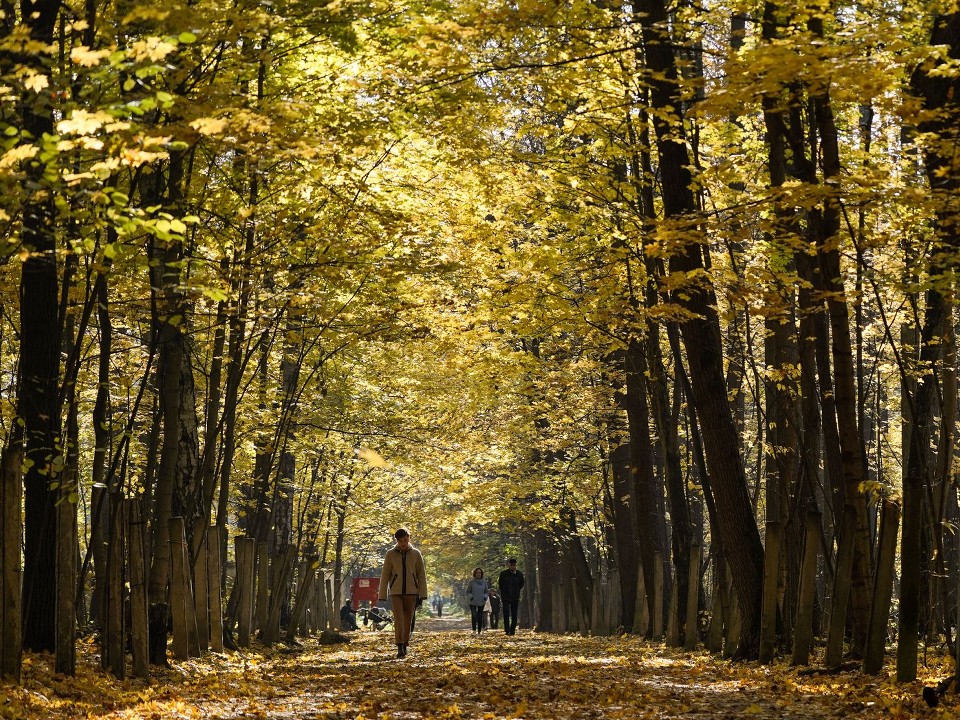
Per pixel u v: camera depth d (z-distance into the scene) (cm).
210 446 1680
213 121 800
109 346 1216
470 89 1355
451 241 1775
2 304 1169
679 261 1429
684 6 1452
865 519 1225
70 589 1016
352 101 1377
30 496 1170
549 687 1175
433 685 1223
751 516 1469
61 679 981
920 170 1398
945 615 1383
